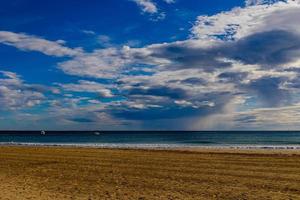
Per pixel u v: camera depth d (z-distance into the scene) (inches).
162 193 488.1
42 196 467.2
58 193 490.3
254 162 817.5
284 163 796.6
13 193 482.0
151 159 892.0
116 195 477.7
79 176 640.4
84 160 878.4
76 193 490.9
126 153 1067.3
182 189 513.3
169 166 757.3
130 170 706.8
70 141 2854.3
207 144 2185.0
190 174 649.0
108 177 626.2
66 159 900.6
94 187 535.2
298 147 1638.8
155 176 631.2
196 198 456.1
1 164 813.2
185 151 1181.7
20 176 643.5
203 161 842.8
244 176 621.6
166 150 1240.8
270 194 475.5
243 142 2591.0
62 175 652.7
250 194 476.4
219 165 767.1
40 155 1003.3
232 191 496.7
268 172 666.2
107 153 1067.3
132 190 510.0
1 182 577.0
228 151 1215.6
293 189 508.1
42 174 666.2
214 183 558.6
